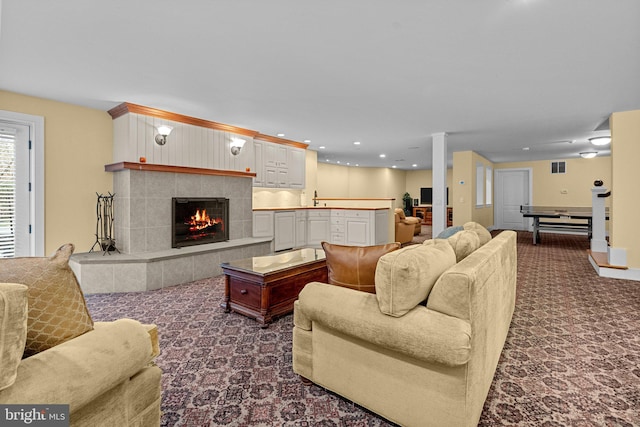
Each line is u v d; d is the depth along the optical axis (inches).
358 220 251.9
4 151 140.2
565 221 372.5
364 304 59.9
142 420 49.5
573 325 106.4
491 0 79.3
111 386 40.3
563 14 85.0
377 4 80.7
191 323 108.0
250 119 191.0
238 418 61.1
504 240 90.4
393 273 53.9
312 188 305.3
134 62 112.6
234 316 114.3
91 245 163.9
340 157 358.6
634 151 166.4
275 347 90.8
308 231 266.7
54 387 33.6
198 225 186.5
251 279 108.3
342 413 62.6
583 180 366.3
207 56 108.5
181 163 181.5
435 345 49.2
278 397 67.7
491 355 65.4
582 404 65.1
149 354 46.8
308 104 161.6
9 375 31.0
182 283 159.2
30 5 79.9
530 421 59.9
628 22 88.4
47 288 40.1
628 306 125.0
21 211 144.4
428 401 53.0
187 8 81.9
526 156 355.9
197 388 71.0
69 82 130.4
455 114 180.2
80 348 38.9
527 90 141.8
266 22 88.6
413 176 514.9
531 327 104.7
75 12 83.1
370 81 131.3
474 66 117.5
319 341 67.9
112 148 171.0
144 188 162.4
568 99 153.6
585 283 158.9
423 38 97.6
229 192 204.1
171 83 132.4
